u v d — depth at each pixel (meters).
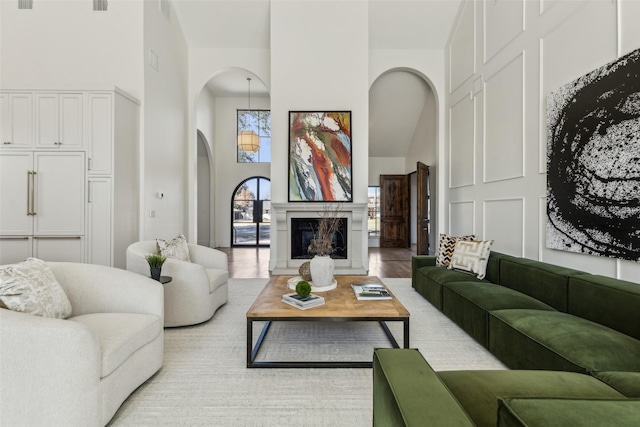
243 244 9.14
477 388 1.16
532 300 2.39
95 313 1.96
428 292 3.48
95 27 4.36
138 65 4.36
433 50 5.85
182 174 5.75
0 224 3.73
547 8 3.04
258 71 6.01
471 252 3.34
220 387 1.89
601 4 2.46
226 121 8.94
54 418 1.34
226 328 2.82
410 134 8.12
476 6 4.54
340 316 2.11
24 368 1.33
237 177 8.98
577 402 0.79
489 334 2.25
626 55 2.21
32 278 1.65
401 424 0.81
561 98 2.79
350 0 5.42
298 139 5.42
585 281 2.10
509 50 3.66
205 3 5.39
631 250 2.18
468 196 4.75
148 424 1.56
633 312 1.76
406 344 2.13
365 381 1.96
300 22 5.44
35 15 4.33
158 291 2.02
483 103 4.28
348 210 5.36
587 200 2.52
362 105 5.47
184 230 5.90
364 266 5.43
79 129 3.78
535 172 3.20
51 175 3.77
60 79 4.34
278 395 1.81
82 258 3.79
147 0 4.45
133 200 4.22
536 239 3.18
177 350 2.38
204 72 5.96
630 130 2.18
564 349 1.60
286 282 2.97
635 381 1.21
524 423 0.72
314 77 5.45
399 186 8.87
